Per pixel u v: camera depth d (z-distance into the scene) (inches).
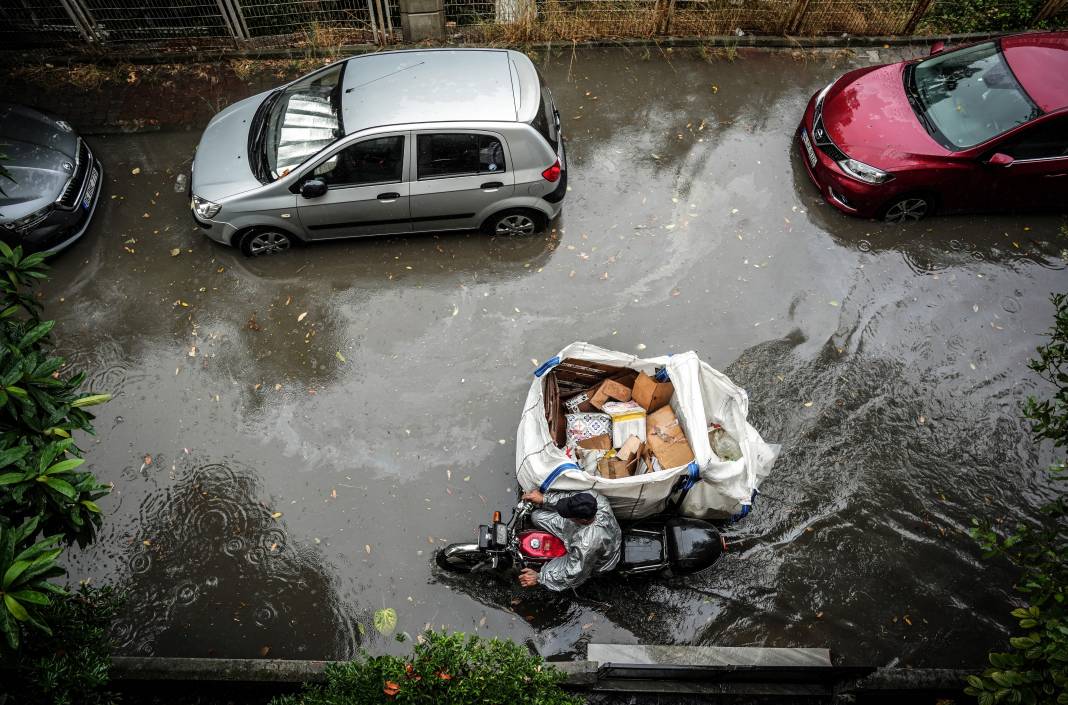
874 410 251.9
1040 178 285.3
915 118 289.4
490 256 288.5
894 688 192.1
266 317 269.4
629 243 294.7
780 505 231.3
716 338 268.7
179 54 350.9
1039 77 281.1
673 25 372.5
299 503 228.2
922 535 227.5
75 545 218.4
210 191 261.3
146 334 263.7
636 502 201.6
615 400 223.6
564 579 191.6
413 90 258.4
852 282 285.3
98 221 294.0
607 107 343.3
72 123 327.9
